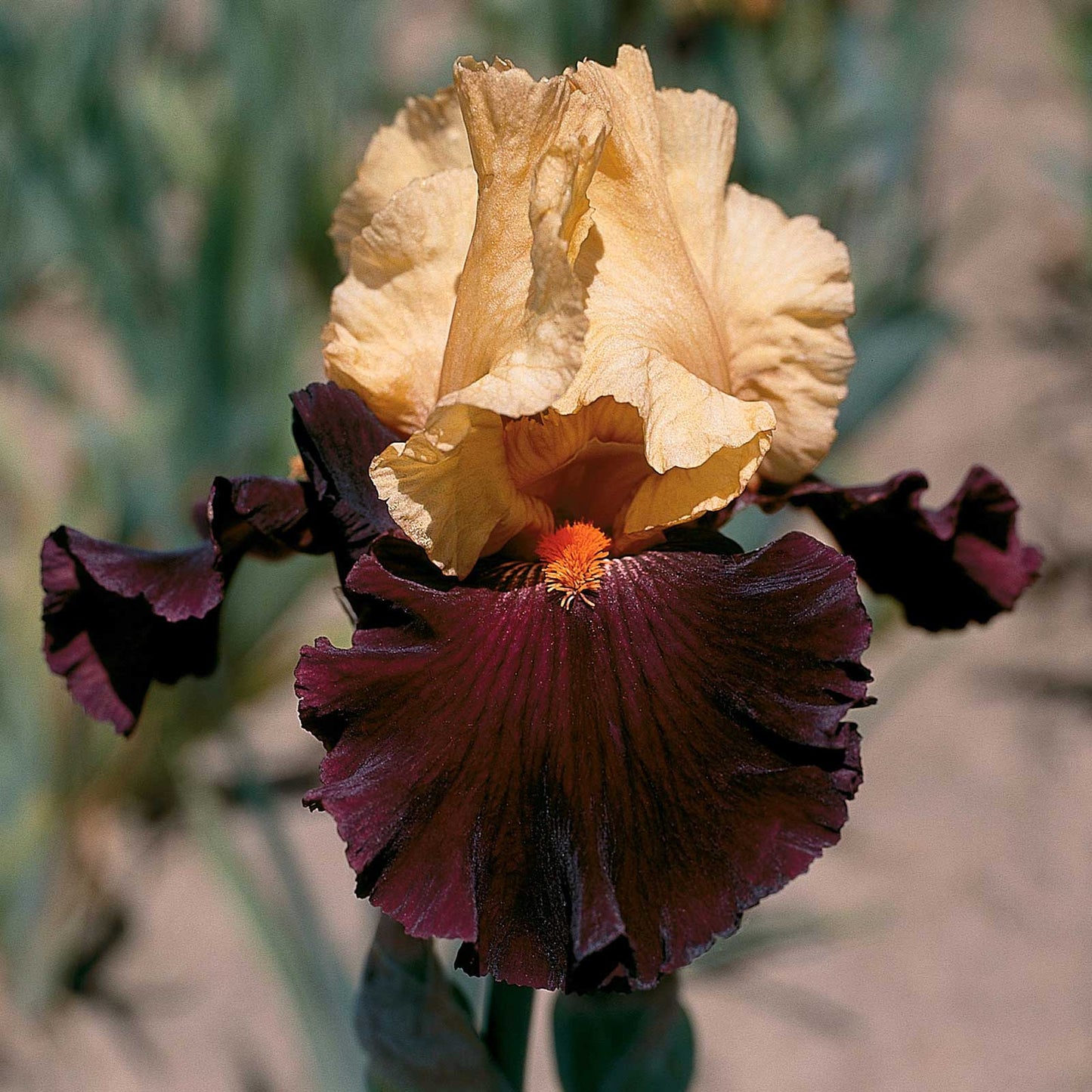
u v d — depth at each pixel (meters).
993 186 1.73
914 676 1.00
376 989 0.45
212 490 0.41
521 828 0.39
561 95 0.41
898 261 1.13
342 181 1.06
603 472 0.43
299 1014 0.59
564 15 1.07
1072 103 1.96
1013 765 1.05
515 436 0.42
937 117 1.71
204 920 0.92
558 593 0.41
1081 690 1.11
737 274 0.45
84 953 0.89
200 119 1.21
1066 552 1.23
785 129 1.09
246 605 0.88
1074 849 0.98
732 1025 0.88
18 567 0.89
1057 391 1.42
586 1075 0.47
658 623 0.41
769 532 0.70
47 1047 0.84
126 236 1.06
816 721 0.39
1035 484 1.30
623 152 0.42
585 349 0.41
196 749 1.00
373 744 0.39
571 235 0.42
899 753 1.06
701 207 0.45
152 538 0.91
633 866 0.39
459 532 0.41
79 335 1.46
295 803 0.99
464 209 0.43
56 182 1.01
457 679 0.40
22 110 1.11
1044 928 0.93
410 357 0.43
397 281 0.43
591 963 0.38
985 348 1.49
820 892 0.94
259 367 0.95
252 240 0.91
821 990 0.90
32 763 0.85
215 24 1.13
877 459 1.33
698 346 0.43
